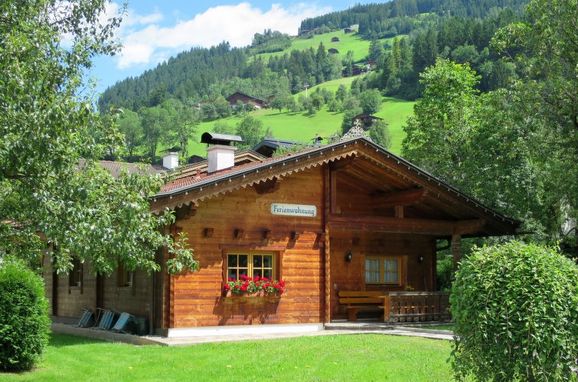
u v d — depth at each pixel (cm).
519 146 2380
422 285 2072
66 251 845
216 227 1625
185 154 10062
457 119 3209
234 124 12862
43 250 915
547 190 2452
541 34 2239
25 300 1080
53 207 752
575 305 680
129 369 1092
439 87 3403
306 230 1756
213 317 1600
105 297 1869
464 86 3403
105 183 824
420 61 10938
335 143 1694
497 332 688
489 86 7388
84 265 2002
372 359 1146
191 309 1573
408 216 2017
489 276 702
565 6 2123
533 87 2223
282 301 1703
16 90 757
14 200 827
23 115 731
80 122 761
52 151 734
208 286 1602
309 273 1750
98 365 1137
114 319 1775
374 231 1848
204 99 14900
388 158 1764
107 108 913
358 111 10750
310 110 12719
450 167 3106
